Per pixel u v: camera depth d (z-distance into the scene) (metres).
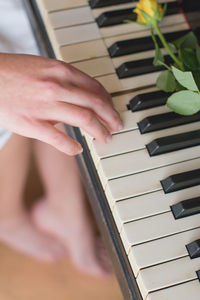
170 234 0.75
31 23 0.90
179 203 0.75
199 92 0.74
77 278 1.23
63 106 0.77
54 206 1.25
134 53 0.84
